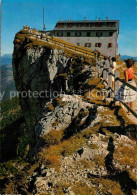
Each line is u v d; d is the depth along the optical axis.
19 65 45.66
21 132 69.19
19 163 8.91
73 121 11.54
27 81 42.75
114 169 6.93
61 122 11.63
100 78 20.39
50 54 37.81
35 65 40.50
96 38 64.56
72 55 36.78
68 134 10.83
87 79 22.19
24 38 46.38
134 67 41.16
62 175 6.89
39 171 7.27
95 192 6.09
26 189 6.47
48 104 13.91
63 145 8.78
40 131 11.74
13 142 63.94
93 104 12.23
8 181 7.10
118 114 10.55
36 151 10.52
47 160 7.77
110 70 14.41
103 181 6.49
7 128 75.31
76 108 11.98
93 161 7.54
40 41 43.06
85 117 11.08
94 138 8.62
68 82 31.06
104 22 64.25
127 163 7.06
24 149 56.34
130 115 10.73
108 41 64.12
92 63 31.88
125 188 6.10
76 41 65.94
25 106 47.09
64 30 66.00
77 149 8.27
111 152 7.75
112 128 9.27
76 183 6.52
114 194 5.91
